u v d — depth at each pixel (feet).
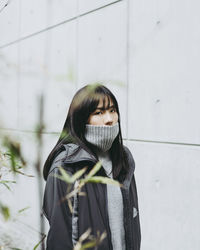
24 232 11.28
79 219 4.00
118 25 9.02
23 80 12.84
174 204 7.65
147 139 8.30
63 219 3.90
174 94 7.62
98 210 4.12
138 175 8.55
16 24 13.66
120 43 8.95
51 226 3.94
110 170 4.70
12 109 13.75
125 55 8.81
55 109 11.15
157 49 7.98
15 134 1.72
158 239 8.02
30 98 12.45
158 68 7.97
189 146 7.34
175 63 7.57
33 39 12.66
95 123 4.37
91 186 4.18
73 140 4.37
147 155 8.31
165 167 7.86
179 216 7.54
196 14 7.14
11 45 14.15
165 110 7.83
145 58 8.27
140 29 8.40
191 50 7.24
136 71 8.52
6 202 13.07
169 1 7.68
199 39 7.09
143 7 8.31
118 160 4.76
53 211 3.96
